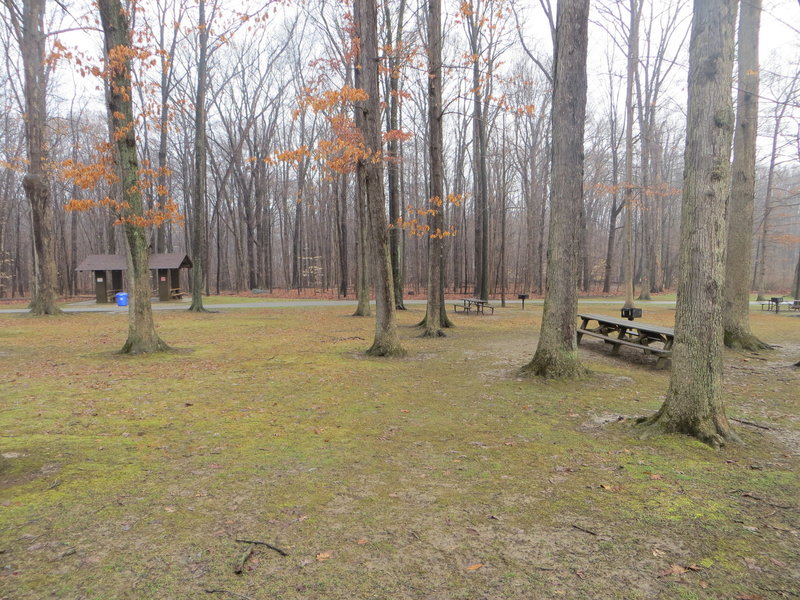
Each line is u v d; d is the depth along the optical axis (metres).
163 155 26.09
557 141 7.14
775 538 2.76
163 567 2.45
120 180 9.79
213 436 4.77
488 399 6.32
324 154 9.55
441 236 12.56
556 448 4.39
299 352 10.34
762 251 29.28
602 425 5.10
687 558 2.55
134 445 4.46
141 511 3.10
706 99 4.29
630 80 19.25
